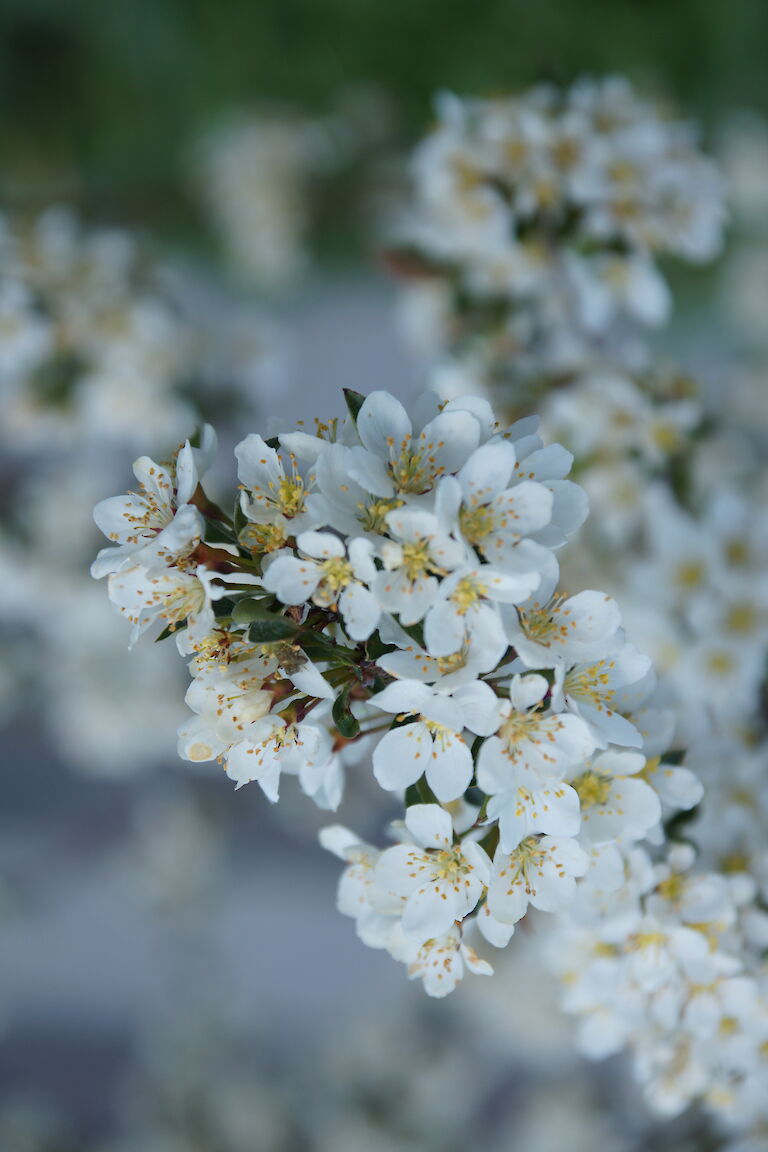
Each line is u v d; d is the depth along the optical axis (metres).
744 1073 0.50
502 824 0.44
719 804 0.50
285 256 1.27
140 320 0.68
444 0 1.11
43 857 1.31
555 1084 1.01
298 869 1.46
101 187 1.17
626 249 0.57
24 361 0.66
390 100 1.14
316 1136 1.04
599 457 0.57
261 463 0.44
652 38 1.12
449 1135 1.06
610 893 0.47
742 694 0.53
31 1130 1.17
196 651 0.44
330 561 0.43
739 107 1.15
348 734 0.44
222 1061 1.10
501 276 0.60
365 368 1.42
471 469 0.43
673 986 0.48
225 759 0.44
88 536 0.79
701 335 1.24
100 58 1.27
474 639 0.43
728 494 0.55
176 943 1.28
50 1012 1.49
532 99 0.57
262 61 1.21
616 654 0.45
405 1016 1.09
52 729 1.42
